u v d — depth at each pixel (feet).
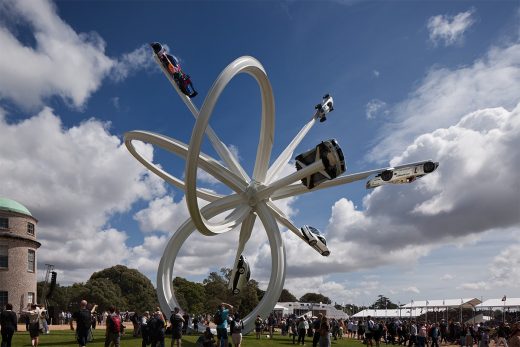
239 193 107.96
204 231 88.12
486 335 106.63
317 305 313.94
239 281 113.29
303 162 85.40
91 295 303.27
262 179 111.34
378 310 289.53
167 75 113.70
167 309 103.19
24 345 75.82
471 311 299.79
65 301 308.60
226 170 106.73
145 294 341.62
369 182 100.53
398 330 134.31
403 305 242.37
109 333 61.00
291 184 112.88
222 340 63.10
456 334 140.67
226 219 100.12
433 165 94.22
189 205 80.74
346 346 110.22
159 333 61.41
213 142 114.73
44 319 106.93
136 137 109.29
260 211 108.47
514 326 49.06
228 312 66.39
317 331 83.41
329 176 83.41
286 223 112.68
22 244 183.21
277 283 105.29
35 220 194.59
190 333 108.68
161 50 110.52
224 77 78.02
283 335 135.95
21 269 181.16
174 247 108.17
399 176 97.19
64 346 75.15
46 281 195.52
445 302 226.17
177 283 354.54
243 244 114.01
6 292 174.91
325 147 81.20
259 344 94.32
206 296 361.92
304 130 129.39
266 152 110.01
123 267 350.64
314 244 106.93
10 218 181.78
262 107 105.29
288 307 318.65
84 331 56.70
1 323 60.85
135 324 97.50
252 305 306.96
